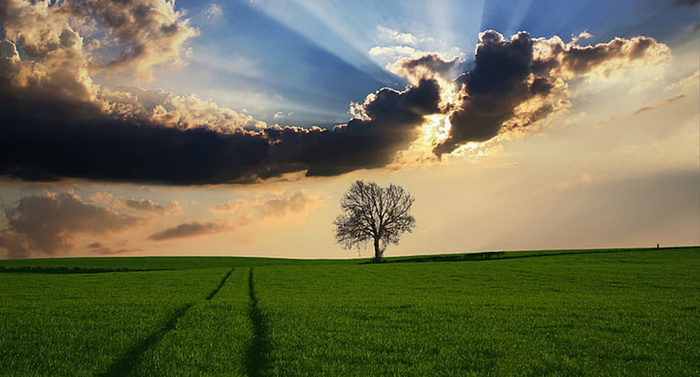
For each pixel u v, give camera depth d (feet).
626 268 160.56
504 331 54.24
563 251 270.26
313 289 111.55
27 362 39.50
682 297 91.04
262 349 45.29
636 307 73.72
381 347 46.16
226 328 54.29
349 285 122.21
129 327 54.29
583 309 71.31
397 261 275.39
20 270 216.95
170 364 39.04
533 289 110.01
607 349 44.93
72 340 47.09
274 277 150.00
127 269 231.30
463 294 98.99
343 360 41.04
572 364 39.29
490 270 167.53
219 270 185.06
